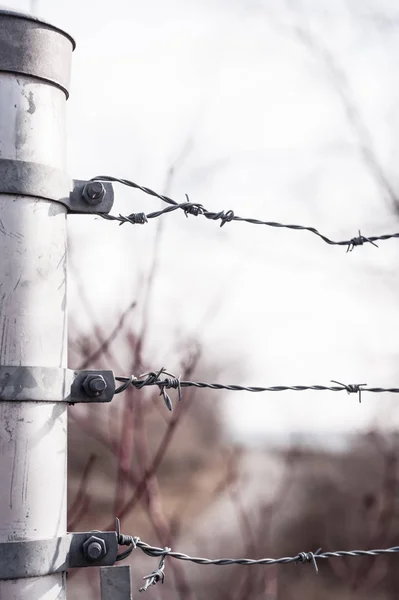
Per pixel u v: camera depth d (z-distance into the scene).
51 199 2.46
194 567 6.57
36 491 2.36
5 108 2.42
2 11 2.43
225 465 6.82
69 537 2.43
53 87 2.51
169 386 2.88
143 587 2.57
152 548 2.66
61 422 2.44
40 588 2.35
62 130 2.54
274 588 6.31
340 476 7.48
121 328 4.69
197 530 6.81
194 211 3.11
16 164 2.40
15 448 2.34
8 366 2.35
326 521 7.59
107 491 5.15
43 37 2.47
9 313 2.37
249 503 6.82
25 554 2.32
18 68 2.44
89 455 5.23
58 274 2.46
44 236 2.44
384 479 7.33
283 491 6.90
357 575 7.35
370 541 7.30
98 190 2.53
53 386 2.39
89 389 2.46
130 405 4.81
